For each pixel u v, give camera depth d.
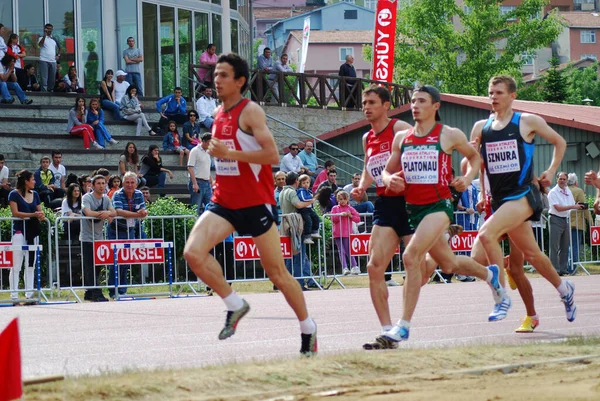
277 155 15.41
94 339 20.70
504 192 20.11
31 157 48.97
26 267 32.94
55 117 53.97
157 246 34.66
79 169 48.28
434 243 17.70
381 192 18.30
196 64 63.69
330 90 68.38
